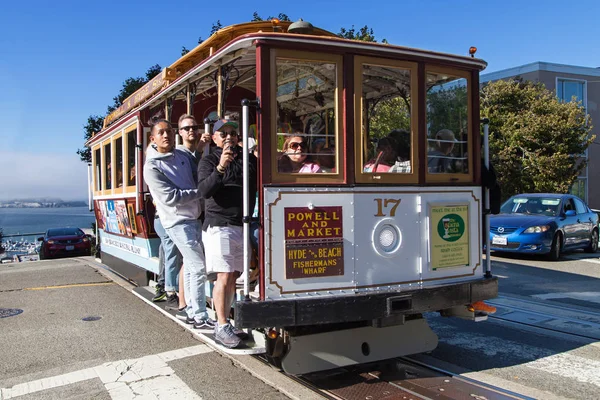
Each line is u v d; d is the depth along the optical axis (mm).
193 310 5168
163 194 4914
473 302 4938
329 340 4516
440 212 4875
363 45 4434
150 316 7180
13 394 4434
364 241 4457
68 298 8492
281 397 4285
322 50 4320
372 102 4680
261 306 4020
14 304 8094
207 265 4652
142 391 4441
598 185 28062
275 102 4176
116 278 10500
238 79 5699
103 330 6449
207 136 5582
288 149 4234
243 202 4203
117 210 9000
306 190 4242
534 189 20656
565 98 26797
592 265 11742
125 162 8180
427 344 5098
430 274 4801
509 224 12383
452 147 5031
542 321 6809
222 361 5211
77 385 4609
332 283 4312
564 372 4949
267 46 4145
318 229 4277
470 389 4469
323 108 4418
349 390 4418
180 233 5109
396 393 4355
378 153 4664
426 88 4840
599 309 7453
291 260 4172
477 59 5066
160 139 5086
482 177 5238
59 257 21453
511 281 9680
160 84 6879
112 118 10227
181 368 5012
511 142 20750
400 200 4652
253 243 4461
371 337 4750
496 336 6176
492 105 21688
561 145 20266
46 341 5988
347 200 4391
